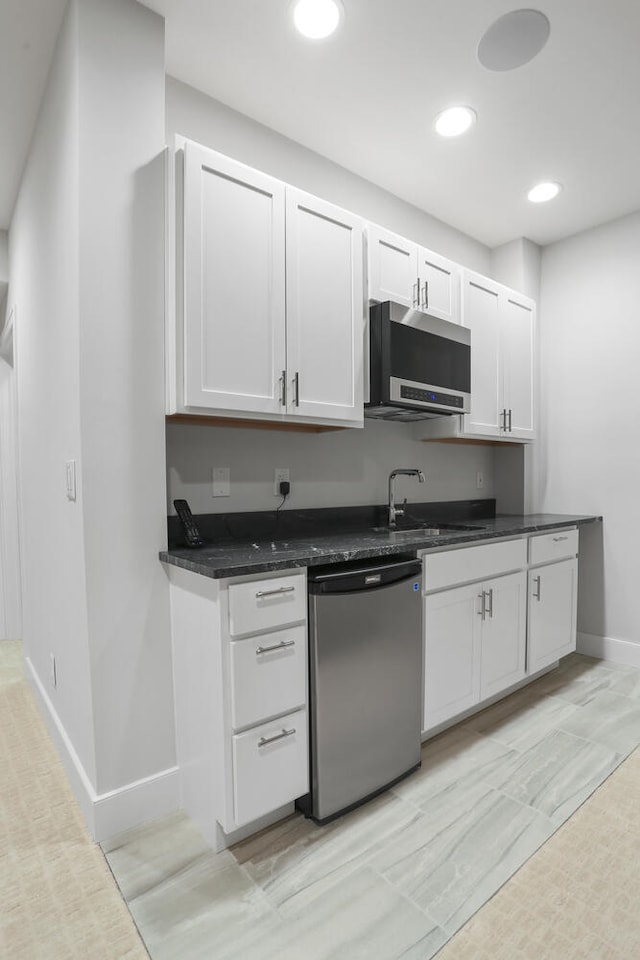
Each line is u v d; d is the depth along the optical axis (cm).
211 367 162
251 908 129
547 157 239
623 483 297
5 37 168
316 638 155
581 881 137
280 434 228
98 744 154
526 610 248
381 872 141
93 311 152
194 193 158
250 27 168
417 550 190
